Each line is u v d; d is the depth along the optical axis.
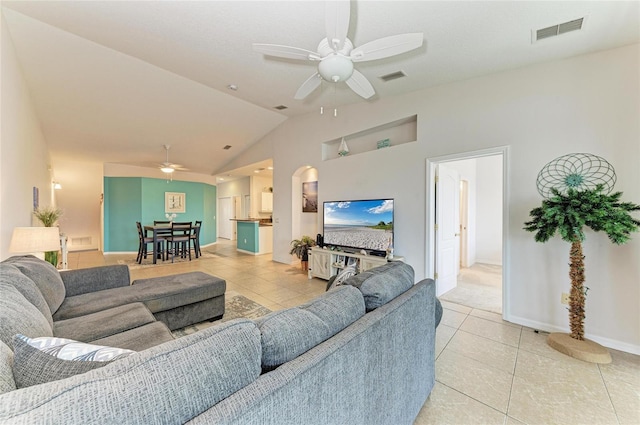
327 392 0.86
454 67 2.93
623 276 2.29
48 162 5.73
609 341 2.34
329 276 4.35
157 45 3.02
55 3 2.43
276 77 3.67
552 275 2.62
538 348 2.32
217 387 0.65
